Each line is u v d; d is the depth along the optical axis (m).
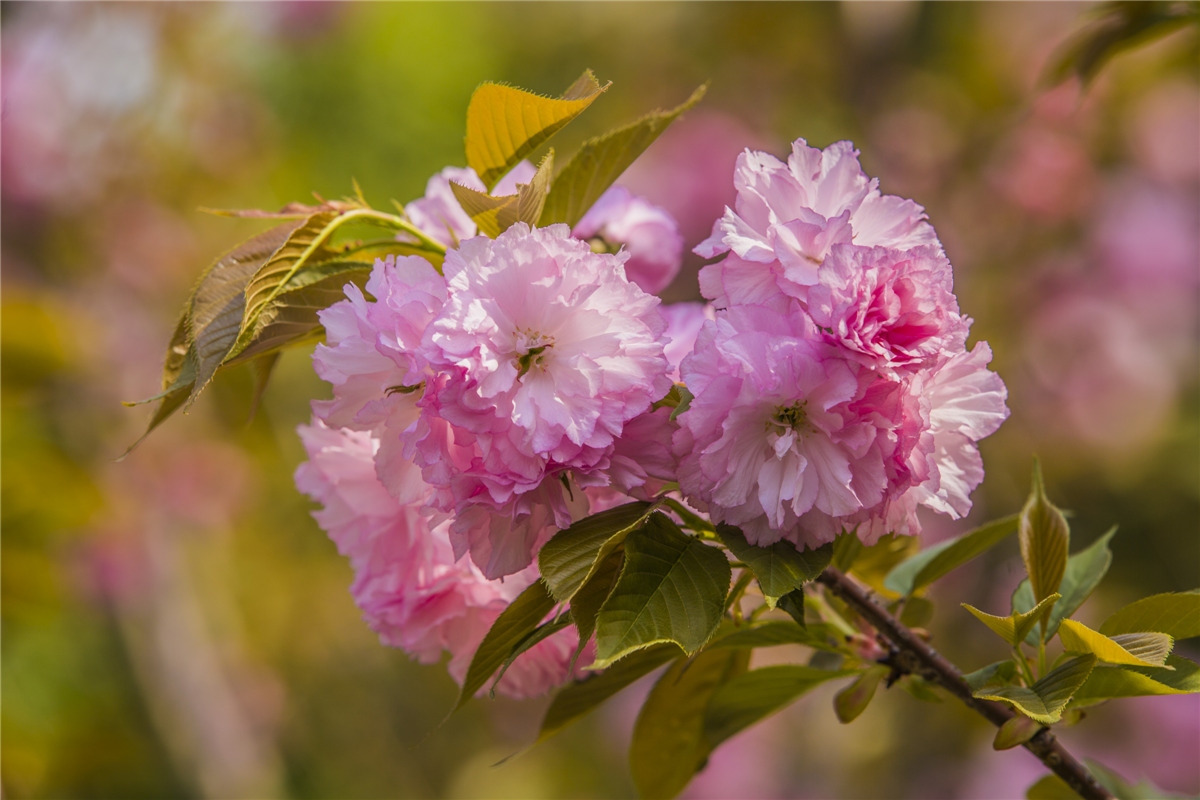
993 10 5.73
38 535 4.60
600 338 1.24
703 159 6.28
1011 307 5.80
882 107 5.79
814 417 1.25
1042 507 1.53
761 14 5.91
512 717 7.80
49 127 5.54
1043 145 5.74
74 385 5.38
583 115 6.44
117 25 5.44
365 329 1.26
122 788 5.80
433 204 1.65
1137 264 5.79
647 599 1.21
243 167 5.82
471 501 1.24
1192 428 5.52
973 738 5.46
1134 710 5.21
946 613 5.04
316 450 1.60
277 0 5.74
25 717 4.71
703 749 1.84
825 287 1.23
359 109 5.73
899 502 1.34
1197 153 5.85
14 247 5.65
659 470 1.27
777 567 1.24
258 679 7.00
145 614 5.98
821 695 6.23
